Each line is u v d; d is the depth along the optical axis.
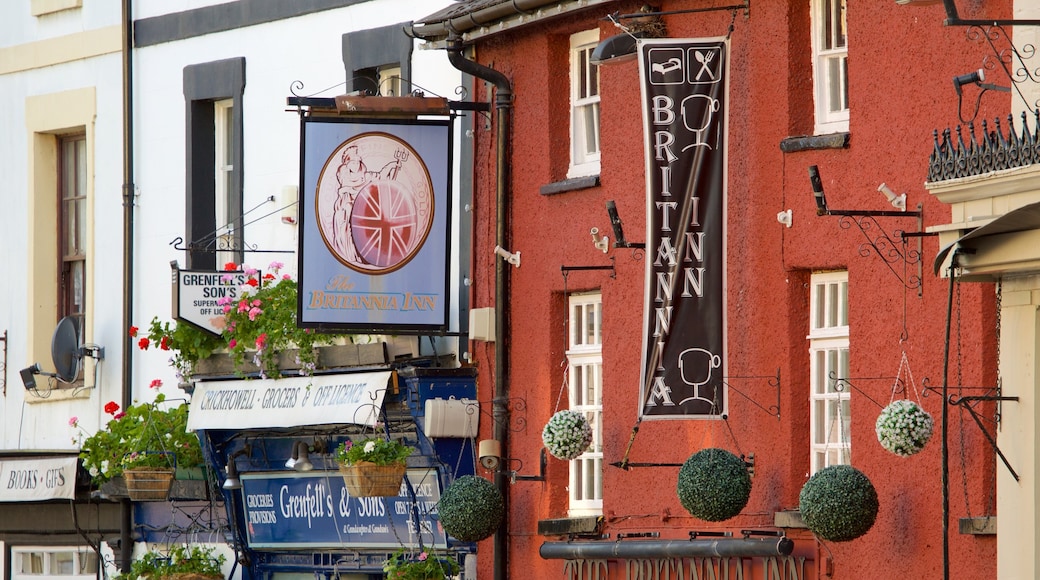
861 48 29.77
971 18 27.66
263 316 38.66
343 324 35.56
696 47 30.34
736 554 31.03
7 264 48.19
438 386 36.75
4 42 48.25
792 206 30.84
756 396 31.33
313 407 37.56
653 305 30.30
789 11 31.09
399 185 35.78
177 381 43.41
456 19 35.97
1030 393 25.36
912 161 28.80
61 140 47.59
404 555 38.03
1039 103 26.39
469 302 37.34
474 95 37.44
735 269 31.80
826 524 28.17
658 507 33.12
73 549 46.03
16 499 45.50
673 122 30.34
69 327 45.50
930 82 28.50
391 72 39.62
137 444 41.22
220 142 43.28
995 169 24.11
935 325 28.30
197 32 43.16
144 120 44.50
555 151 35.81
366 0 39.44
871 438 29.33
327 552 40.00
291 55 41.06
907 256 28.77
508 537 36.38
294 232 40.81
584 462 35.38
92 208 45.78
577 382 35.59
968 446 27.44
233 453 40.94
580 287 35.06
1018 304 25.55
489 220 37.06
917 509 28.42
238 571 42.12
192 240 42.91
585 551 34.03
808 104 31.11
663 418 30.33
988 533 26.95
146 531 43.69
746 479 30.64
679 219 30.31
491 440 36.25
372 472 35.97
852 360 29.70
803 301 31.00
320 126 35.59
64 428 46.53
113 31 45.25
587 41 35.50
